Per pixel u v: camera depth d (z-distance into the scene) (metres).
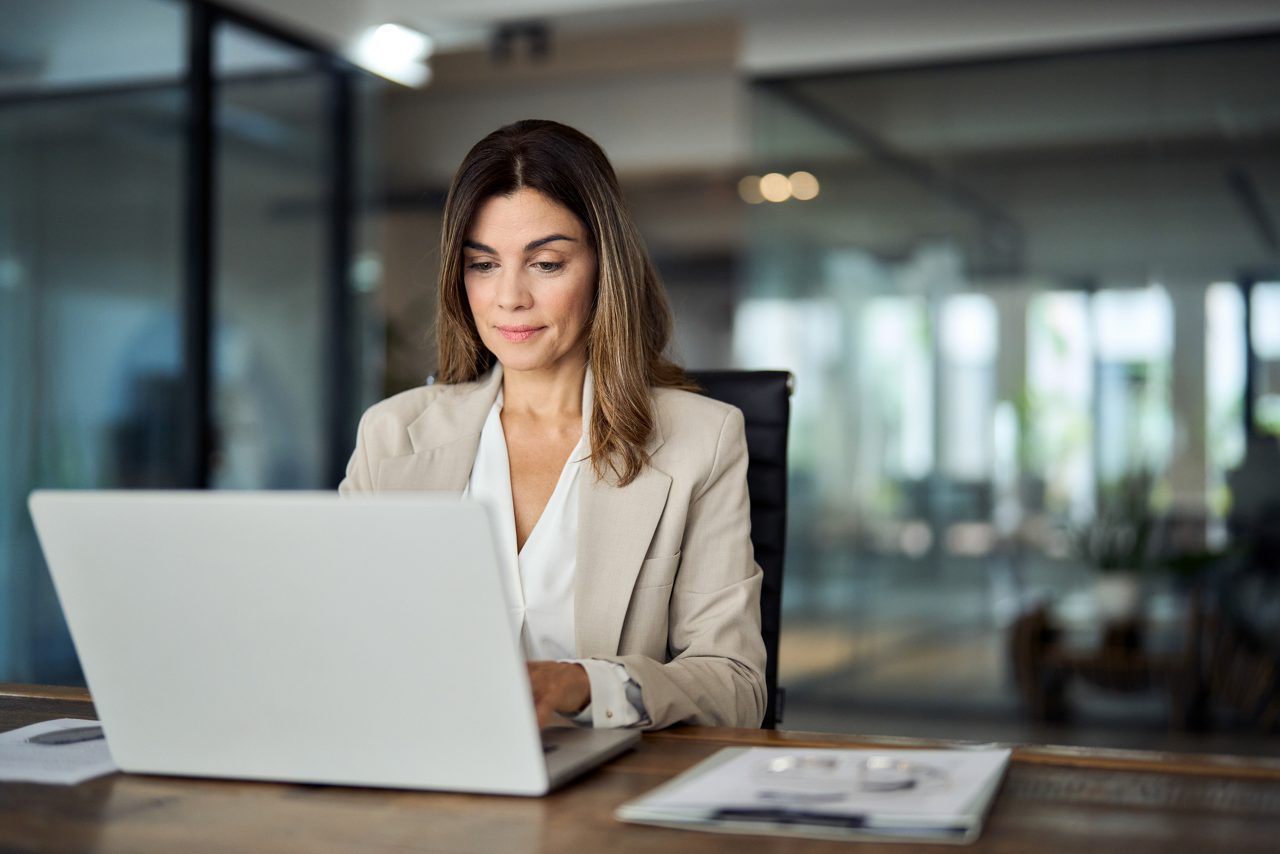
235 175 4.73
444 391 1.73
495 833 0.90
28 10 3.90
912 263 5.26
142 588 1.02
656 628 1.55
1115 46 4.96
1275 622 4.73
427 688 0.99
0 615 3.79
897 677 5.29
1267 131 4.76
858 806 0.91
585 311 1.63
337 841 0.88
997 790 0.99
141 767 1.07
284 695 1.02
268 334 4.90
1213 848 0.85
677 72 7.61
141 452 4.29
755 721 1.47
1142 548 4.91
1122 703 4.98
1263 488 4.75
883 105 5.29
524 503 1.64
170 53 4.42
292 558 0.98
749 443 1.82
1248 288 4.77
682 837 0.88
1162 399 4.89
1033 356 5.08
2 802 0.99
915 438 5.26
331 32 5.06
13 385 3.84
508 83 7.82
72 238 4.04
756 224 5.48
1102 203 4.98
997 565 5.14
